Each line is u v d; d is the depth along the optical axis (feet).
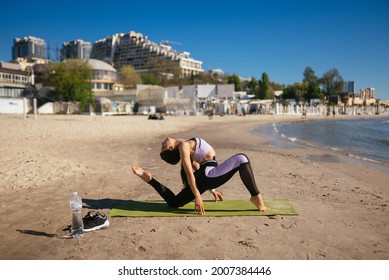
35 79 237.45
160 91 217.97
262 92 364.79
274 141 60.39
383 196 19.92
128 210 16.17
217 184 15.35
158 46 617.62
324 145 56.34
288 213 15.38
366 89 533.55
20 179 22.70
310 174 26.73
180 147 15.12
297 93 383.04
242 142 57.11
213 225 14.02
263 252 11.46
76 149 40.32
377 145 57.36
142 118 139.33
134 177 24.66
